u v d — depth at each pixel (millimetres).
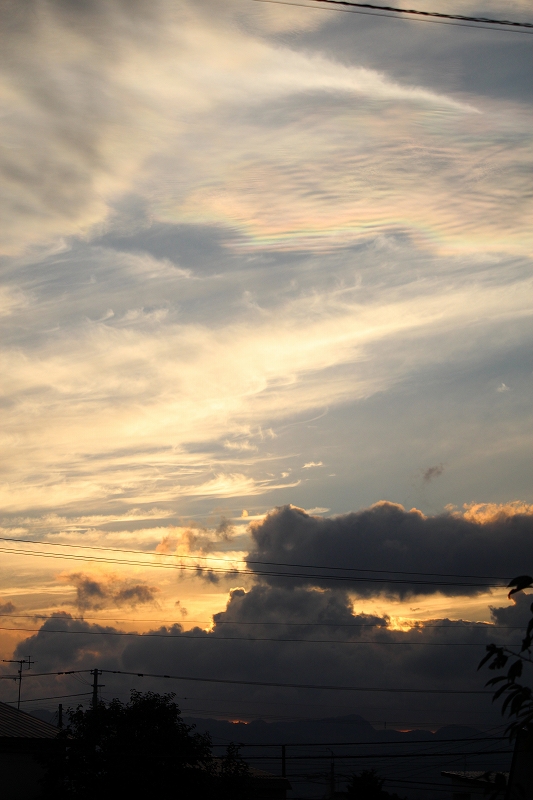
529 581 7293
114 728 27625
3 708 34750
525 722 7301
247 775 29109
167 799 26531
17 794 27594
